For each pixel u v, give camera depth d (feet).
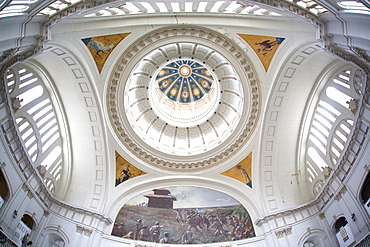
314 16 46.88
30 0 38.11
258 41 69.72
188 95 114.52
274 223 76.28
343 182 65.77
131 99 93.66
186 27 71.56
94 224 75.36
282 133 81.92
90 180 83.05
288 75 71.97
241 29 68.23
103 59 72.33
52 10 45.03
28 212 65.67
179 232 80.84
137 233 79.46
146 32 70.74
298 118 79.82
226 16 65.62
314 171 78.84
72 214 75.05
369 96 57.72
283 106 78.18
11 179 59.82
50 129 75.77
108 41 68.59
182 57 89.30
